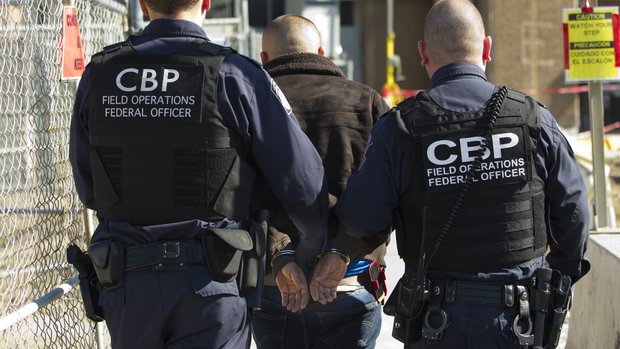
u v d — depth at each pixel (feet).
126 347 8.79
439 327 9.00
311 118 10.89
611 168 33.12
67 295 13.61
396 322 9.39
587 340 14.37
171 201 8.67
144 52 8.93
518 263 9.09
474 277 9.04
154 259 8.58
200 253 8.60
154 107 8.71
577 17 15.46
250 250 8.93
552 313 9.20
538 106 9.37
